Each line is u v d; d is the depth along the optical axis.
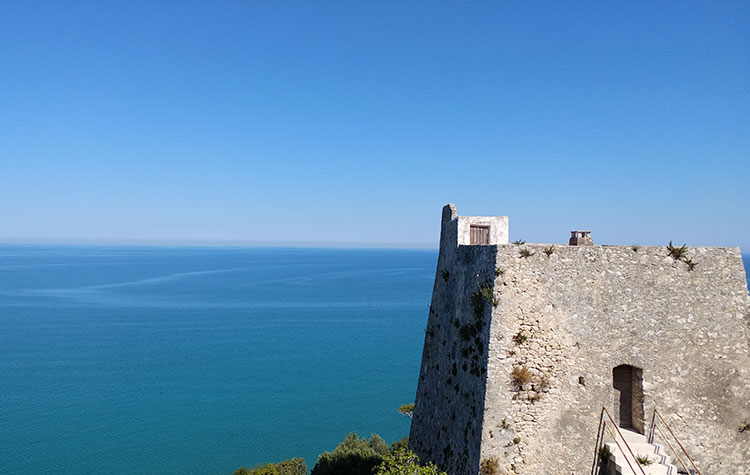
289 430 82.69
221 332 179.50
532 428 18.41
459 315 23.25
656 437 18.78
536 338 18.86
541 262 19.33
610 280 19.52
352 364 130.62
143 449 74.56
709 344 19.58
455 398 22.39
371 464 44.88
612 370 19.22
